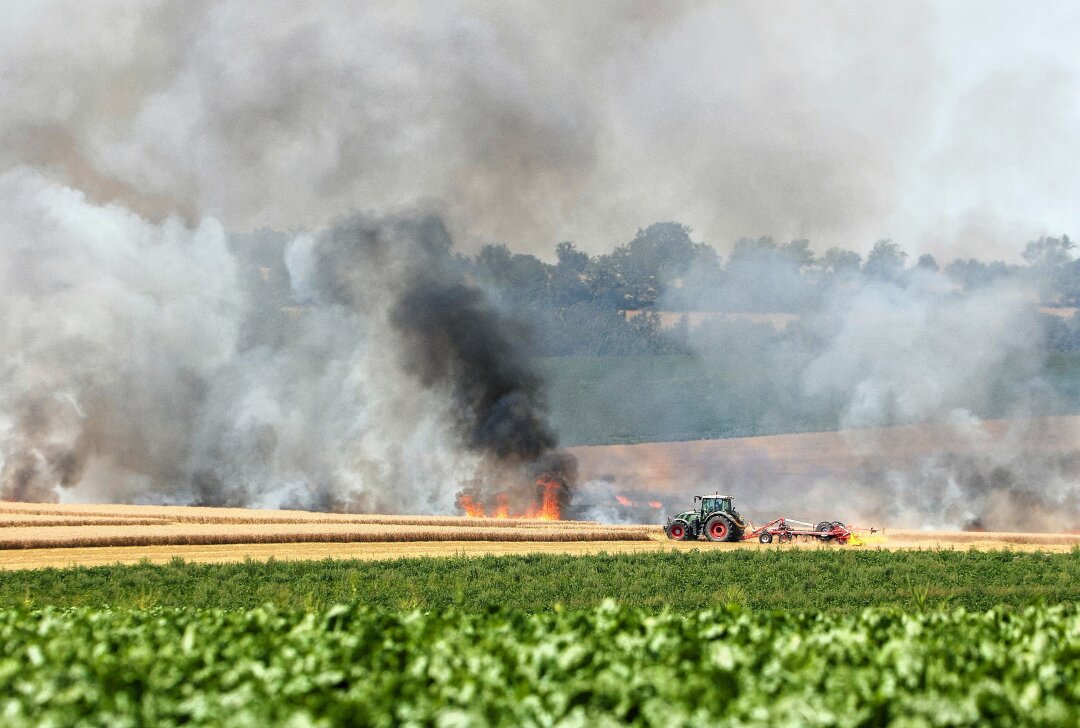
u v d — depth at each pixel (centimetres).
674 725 4103
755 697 4409
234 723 4162
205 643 5872
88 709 4478
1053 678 5003
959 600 12000
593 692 4553
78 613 7681
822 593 12662
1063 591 12694
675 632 6056
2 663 5238
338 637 5928
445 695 4534
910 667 5003
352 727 4250
